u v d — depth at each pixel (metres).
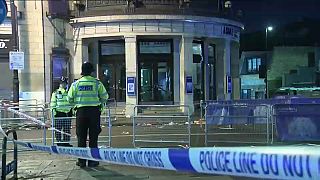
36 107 16.25
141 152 3.58
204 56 25.98
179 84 24.41
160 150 3.30
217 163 2.80
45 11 22.88
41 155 10.91
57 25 23.33
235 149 2.69
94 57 24.88
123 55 24.67
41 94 22.52
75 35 24.00
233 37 26.52
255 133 12.66
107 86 24.69
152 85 24.59
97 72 24.81
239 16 27.72
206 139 12.21
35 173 8.59
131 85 23.33
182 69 24.08
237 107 12.99
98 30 23.56
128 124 19.28
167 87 24.66
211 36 24.83
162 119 16.92
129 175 8.20
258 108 13.02
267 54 53.94
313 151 2.36
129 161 3.80
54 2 23.14
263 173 2.52
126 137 14.16
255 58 54.34
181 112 22.55
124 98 24.52
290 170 2.36
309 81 53.00
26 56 22.41
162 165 3.31
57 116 12.65
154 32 23.42
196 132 14.66
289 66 53.91
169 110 22.61
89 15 23.56
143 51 24.56
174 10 23.45
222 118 12.91
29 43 22.47
